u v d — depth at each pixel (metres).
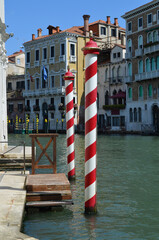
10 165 13.39
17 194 7.05
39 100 59.16
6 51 17.39
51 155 17.98
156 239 5.61
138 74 45.53
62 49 54.84
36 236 5.67
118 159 16.02
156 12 43.78
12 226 5.09
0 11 15.74
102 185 9.86
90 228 6.10
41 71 58.56
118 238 5.63
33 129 55.09
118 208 7.42
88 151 6.90
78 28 58.03
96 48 6.79
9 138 37.69
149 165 13.88
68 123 10.52
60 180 8.15
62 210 7.25
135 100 46.72
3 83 17.02
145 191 9.07
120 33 59.91
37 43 59.09
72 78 10.46
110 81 51.34
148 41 45.12
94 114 6.89
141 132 42.97
